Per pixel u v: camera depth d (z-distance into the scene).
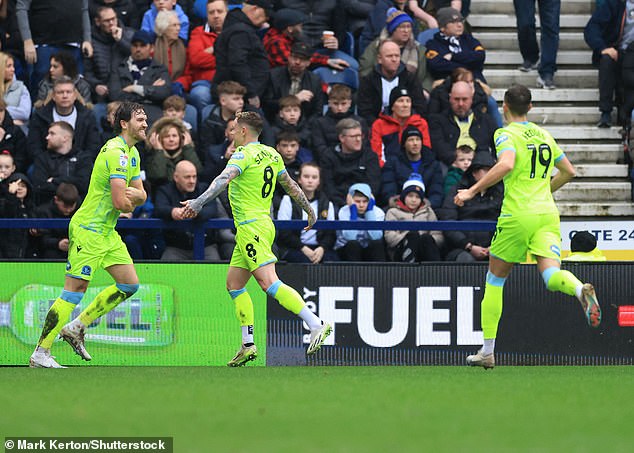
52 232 36.41
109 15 44.59
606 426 17.84
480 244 38.00
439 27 46.47
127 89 42.03
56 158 38.66
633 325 35.66
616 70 46.88
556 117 47.97
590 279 35.59
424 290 35.31
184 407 20.31
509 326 35.41
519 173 28.56
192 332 34.66
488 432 16.98
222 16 45.72
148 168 37.97
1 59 41.97
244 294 31.67
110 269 30.78
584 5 51.88
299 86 43.19
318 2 46.59
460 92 42.44
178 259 36.41
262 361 34.66
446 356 35.28
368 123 43.91
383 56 43.59
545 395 22.83
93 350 34.44
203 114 41.19
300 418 18.72
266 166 30.33
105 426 17.72
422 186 38.12
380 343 35.12
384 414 19.31
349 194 38.09
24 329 34.44
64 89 39.31
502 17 51.47
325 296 35.03
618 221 40.31
